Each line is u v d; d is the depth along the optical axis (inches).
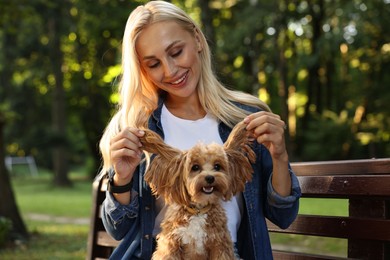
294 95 1127.0
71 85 1238.3
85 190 1082.1
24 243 426.3
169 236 101.7
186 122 126.6
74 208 695.1
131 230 122.0
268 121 105.7
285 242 324.2
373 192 117.5
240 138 104.1
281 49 956.0
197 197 97.0
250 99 131.6
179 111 129.0
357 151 965.8
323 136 969.5
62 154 1147.9
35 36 1101.1
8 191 446.3
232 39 872.3
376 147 950.4
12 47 1127.0
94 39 1069.8
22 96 1291.8
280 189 114.7
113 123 126.2
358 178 121.0
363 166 124.0
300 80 1186.0
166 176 102.3
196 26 123.7
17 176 1541.6
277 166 112.5
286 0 874.8
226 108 126.9
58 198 877.2
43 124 1307.8
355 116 991.0
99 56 1099.3
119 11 992.9
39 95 1309.1
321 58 887.7
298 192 116.0
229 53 913.5
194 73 122.4
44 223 553.0
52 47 1088.8
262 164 122.0
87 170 1453.0
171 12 119.6
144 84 128.1
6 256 379.9
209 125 126.6
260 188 120.9
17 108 1279.5
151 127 125.0
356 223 122.2
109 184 115.6
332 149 967.0
